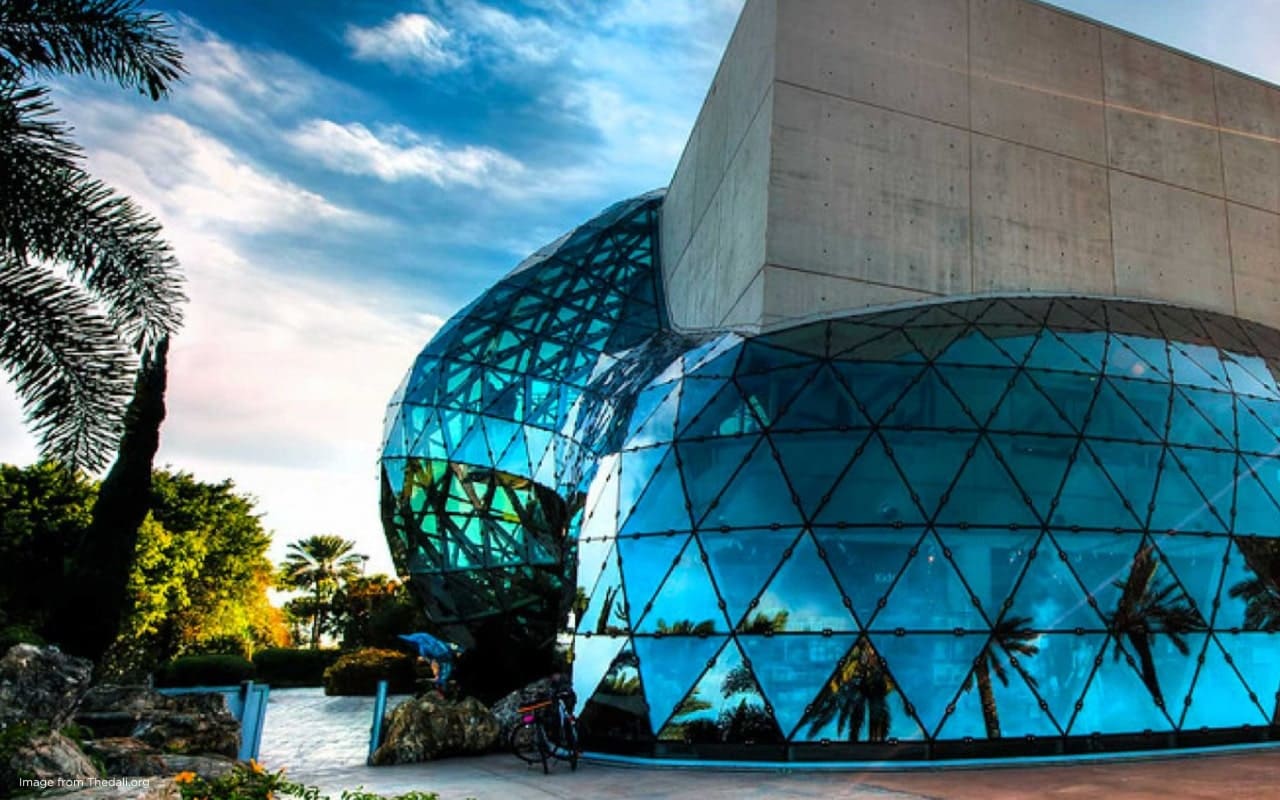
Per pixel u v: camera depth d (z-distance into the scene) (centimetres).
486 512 2572
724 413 1534
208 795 630
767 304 1808
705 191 2447
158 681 3309
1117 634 1302
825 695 1220
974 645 1253
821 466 1391
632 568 1455
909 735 1189
